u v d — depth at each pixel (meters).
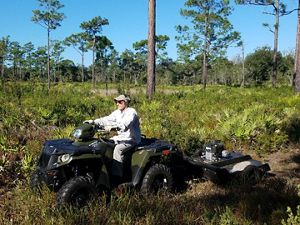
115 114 5.77
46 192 5.21
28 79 17.03
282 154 8.60
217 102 14.86
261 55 61.62
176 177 6.54
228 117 10.53
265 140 8.84
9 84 14.49
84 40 58.50
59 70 75.44
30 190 5.48
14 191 5.81
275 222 4.62
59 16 42.19
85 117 10.64
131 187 5.45
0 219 4.75
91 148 5.09
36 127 9.26
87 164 5.18
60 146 5.09
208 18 40.88
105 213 4.74
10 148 7.33
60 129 8.95
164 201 5.28
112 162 5.44
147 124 9.80
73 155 4.87
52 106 10.96
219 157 6.66
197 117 11.37
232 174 6.39
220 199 5.74
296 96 16.45
